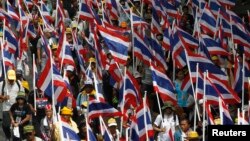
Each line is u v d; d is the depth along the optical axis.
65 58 41.97
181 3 59.28
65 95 37.25
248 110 38.16
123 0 57.41
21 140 36.66
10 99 38.41
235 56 42.88
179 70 42.53
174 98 37.88
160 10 50.72
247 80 42.50
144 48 43.41
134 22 47.59
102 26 43.34
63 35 42.16
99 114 34.50
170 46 44.59
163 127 36.94
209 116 36.47
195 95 37.84
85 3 48.34
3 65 40.56
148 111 34.59
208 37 45.00
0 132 39.06
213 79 38.06
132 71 44.91
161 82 37.75
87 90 39.31
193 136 35.50
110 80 42.25
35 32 51.25
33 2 54.81
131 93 37.88
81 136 35.62
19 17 48.19
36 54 48.66
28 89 41.31
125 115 37.22
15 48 44.06
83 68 43.34
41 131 36.62
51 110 36.78
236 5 65.12
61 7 50.12
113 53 40.69
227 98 38.28
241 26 48.22
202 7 52.31
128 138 36.34
